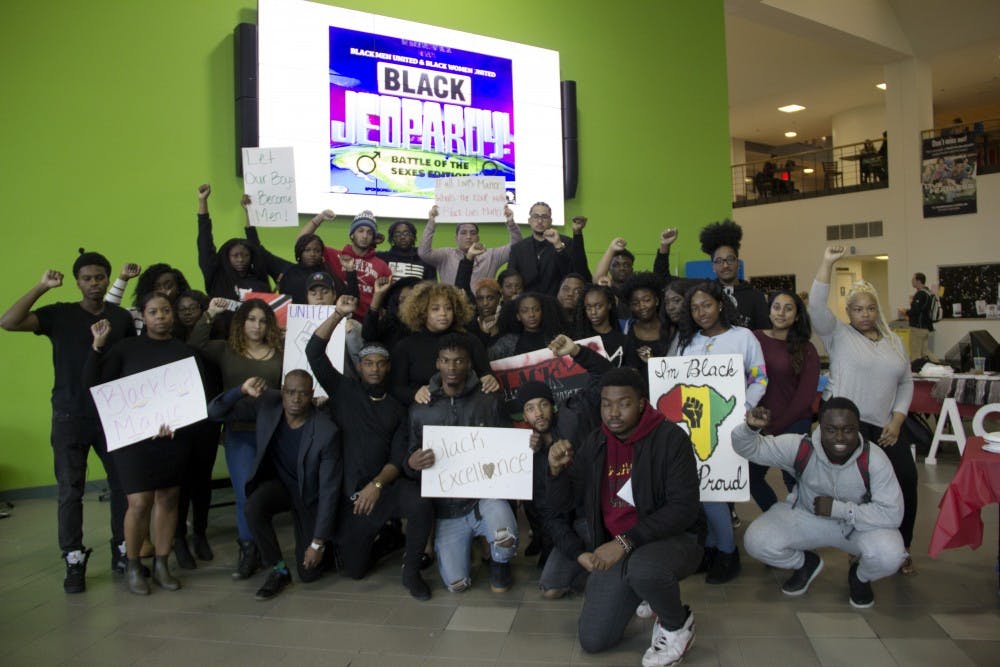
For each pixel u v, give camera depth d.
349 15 6.52
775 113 19.17
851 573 3.28
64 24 5.64
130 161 5.88
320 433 3.66
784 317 3.73
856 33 12.98
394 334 4.41
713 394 3.54
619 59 8.38
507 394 4.10
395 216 6.80
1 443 5.60
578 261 5.31
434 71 6.96
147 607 3.45
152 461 3.60
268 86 6.14
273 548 3.63
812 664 2.74
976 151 14.25
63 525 3.68
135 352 3.76
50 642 3.08
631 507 2.95
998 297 14.16
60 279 3.71
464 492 3.45
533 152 7.56
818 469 3.27
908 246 15.21
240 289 4.71
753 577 3.67
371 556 3.88
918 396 6.63
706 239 4.97
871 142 16.61
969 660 2.75
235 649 2.98
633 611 2.87
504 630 3.12
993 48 14.44
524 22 7.70
